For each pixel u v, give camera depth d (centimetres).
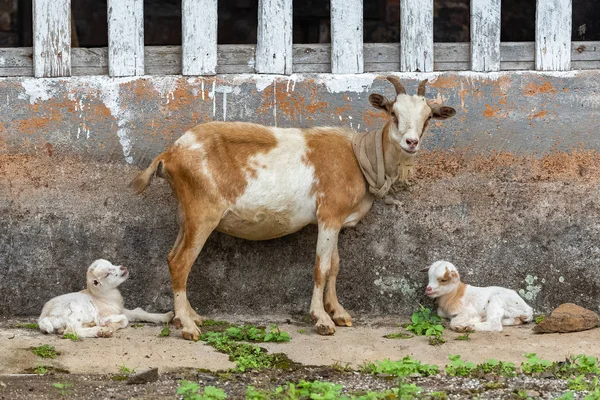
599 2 1184
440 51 895
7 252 867
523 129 889
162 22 1362
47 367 717
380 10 1333
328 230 832
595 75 890
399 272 894
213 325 852
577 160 892
